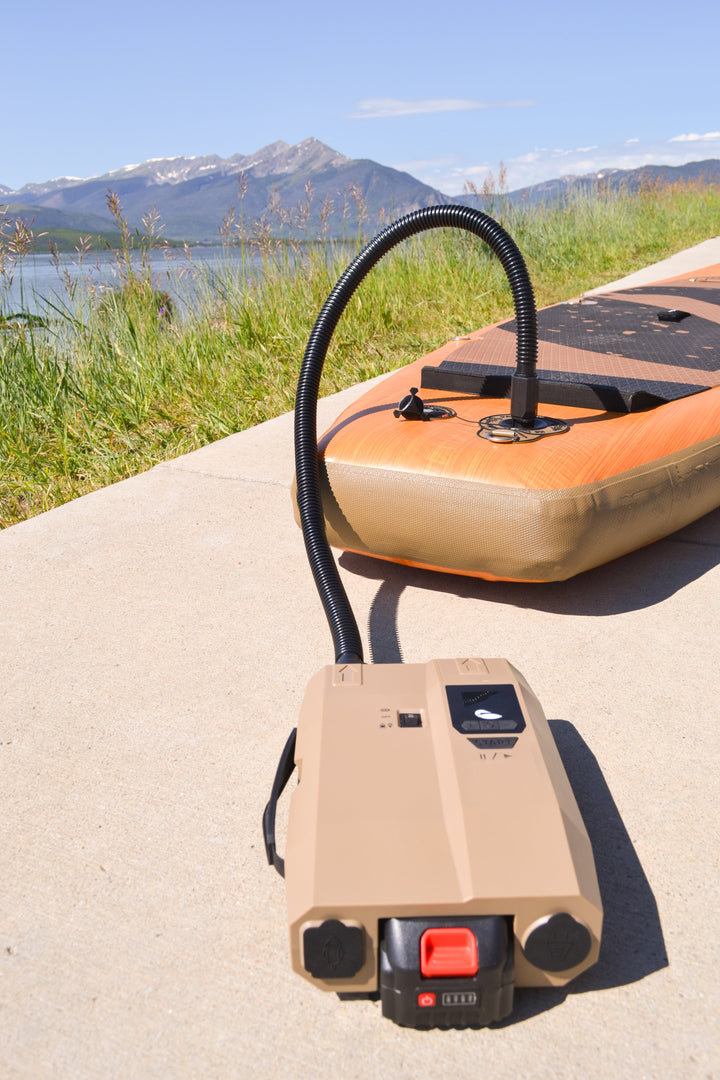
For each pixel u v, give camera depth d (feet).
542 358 8.45
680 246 35.78
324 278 18.71
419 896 3.18
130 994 3.67
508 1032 3.45
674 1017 3.49
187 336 15.71
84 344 14.35
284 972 3.76
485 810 3.43
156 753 5.26
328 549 6.34
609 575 7.41
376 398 8.18
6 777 5.08
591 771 4.94
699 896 4.07
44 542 8.40
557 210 32.07
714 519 8.61
